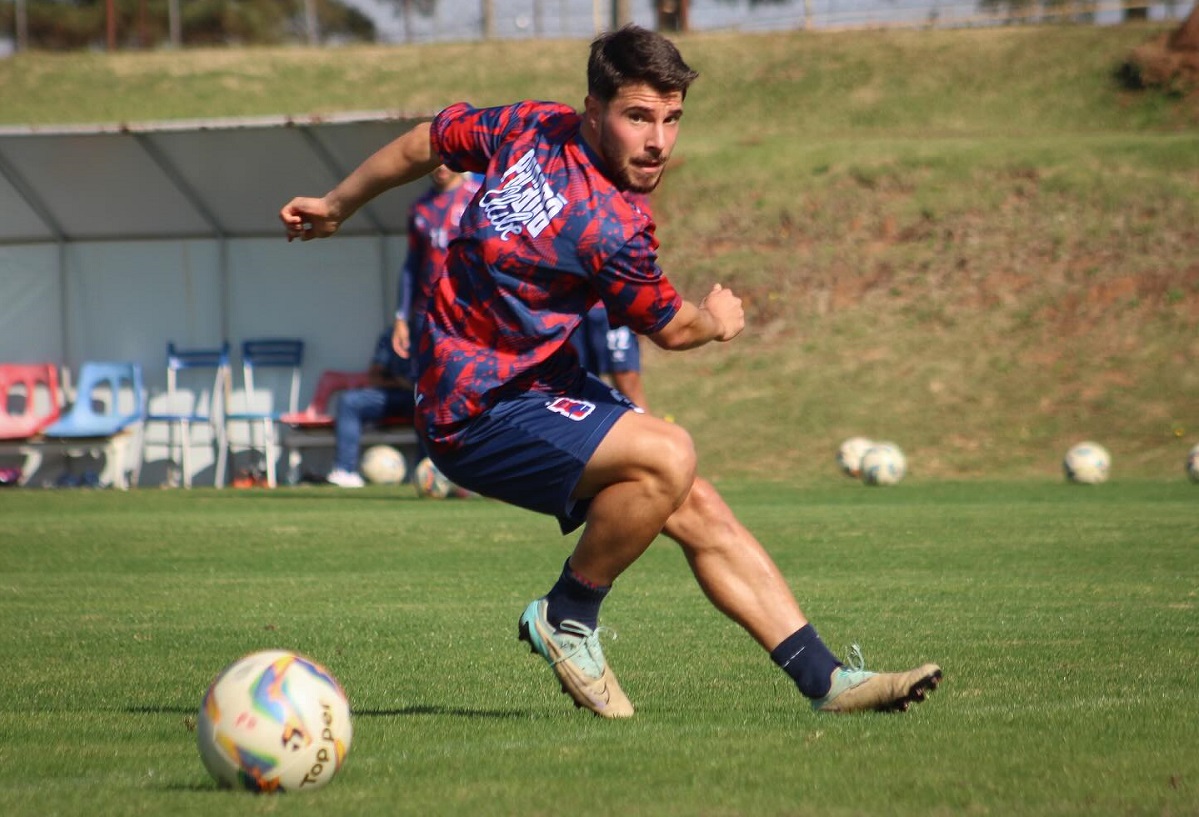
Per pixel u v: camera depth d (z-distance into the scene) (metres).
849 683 14.55
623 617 23.98
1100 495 53.94
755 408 80.19
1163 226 90.75
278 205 65.50
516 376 13.91
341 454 64.94
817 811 10.34
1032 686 16.62
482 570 31.73
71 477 67.81
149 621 23.77
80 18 183.25
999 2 144.88
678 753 12.57
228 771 10.97
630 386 46.16
